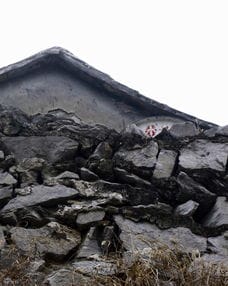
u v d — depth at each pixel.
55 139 5.20
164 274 3.78
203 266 3.83
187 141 5.19
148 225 4.36
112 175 4.91
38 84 7.55
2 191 4.68
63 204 4.54
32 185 4.77
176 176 4.91
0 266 3.90
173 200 4.77
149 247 4.12
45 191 4.64
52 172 4.93
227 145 5.06
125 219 4.36
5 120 5.39
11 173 4.91
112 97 7.55
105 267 3.84
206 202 4.72
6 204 4.59
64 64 7.58
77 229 4.36
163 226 4.36
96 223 4.34
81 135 5.25
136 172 4.95
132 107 7.53
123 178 4.87
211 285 3.74
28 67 7.45
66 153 5.09
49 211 4.48
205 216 4.70
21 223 4.37
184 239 4.29
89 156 5.12
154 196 4.66
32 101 7.42
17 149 5.18
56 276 3.74
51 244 4.14
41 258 4.03
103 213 4.41
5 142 5.23
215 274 3.82
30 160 4.99
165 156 5.04
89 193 4.61
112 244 4.21
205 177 4.86
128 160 5.02
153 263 3.83
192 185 4.78
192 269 3.85
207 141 5.14
